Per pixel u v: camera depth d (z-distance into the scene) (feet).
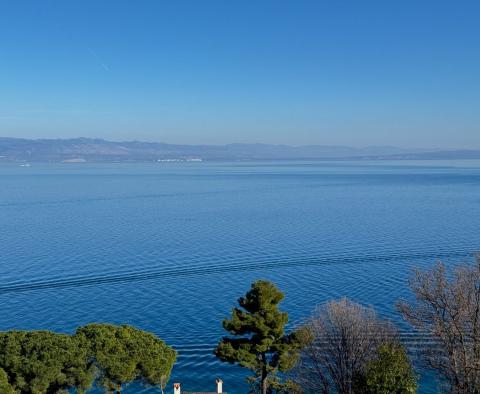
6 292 294.66
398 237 443.73
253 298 156.04
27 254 382.63
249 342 156.66
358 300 279.08
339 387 156.76
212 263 357.61
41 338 128.88
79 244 419.33
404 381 137.28
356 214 601.62
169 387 191.31
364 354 156.56
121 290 299.99
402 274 328.49
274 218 569.23
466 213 599.16
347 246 408.46
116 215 601.21
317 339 168.25
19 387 122.52
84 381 127.75
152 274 331.36
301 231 479.41
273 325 155.12
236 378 197.88
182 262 359.25
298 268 346.74
